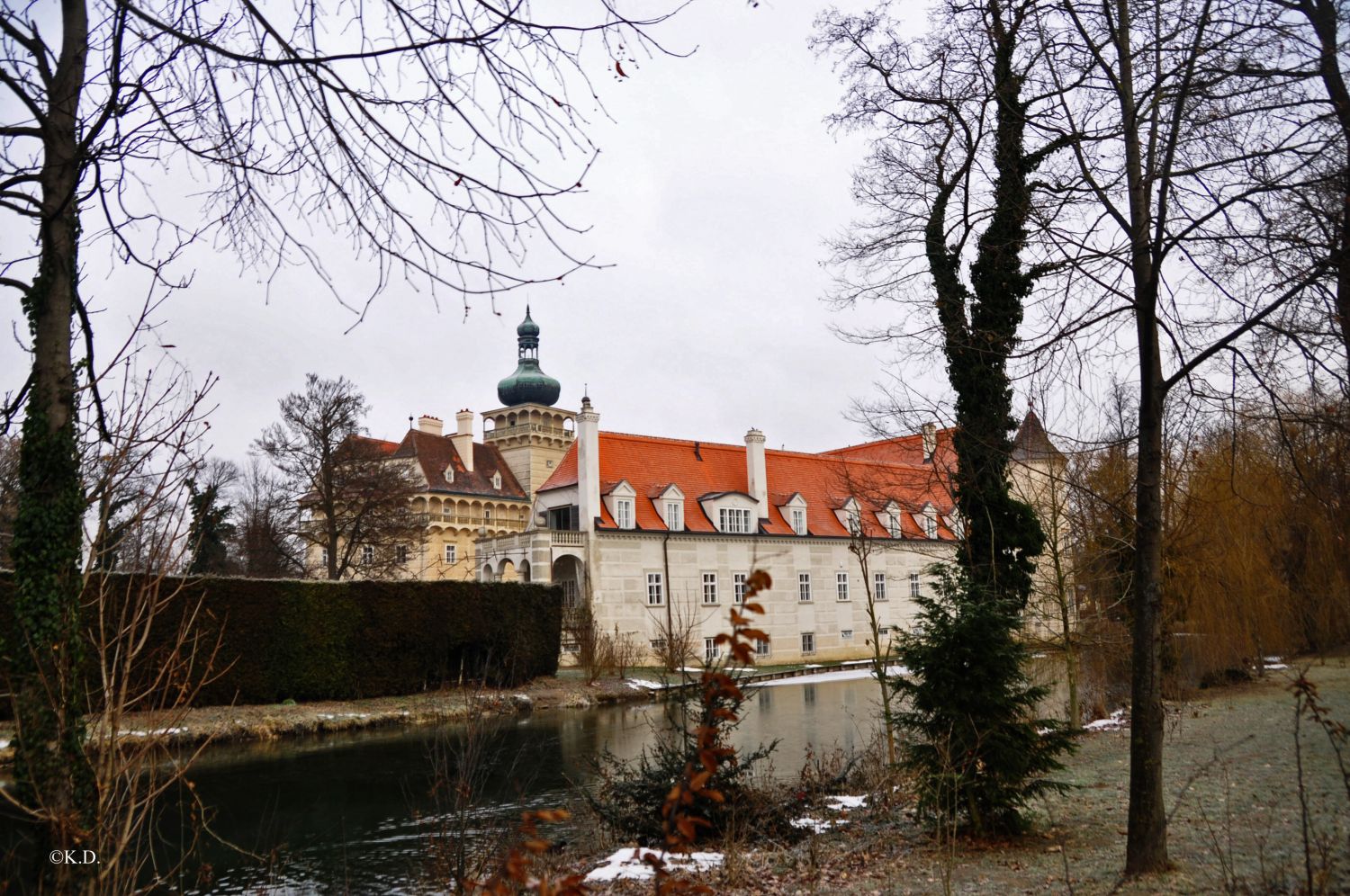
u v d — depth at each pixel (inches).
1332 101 359.6
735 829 536.4
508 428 3718.0
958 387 780.6
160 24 214.8
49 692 280.7
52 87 298.5
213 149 255.1
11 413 325.4
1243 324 367.2
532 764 901.8
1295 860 379.6
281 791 807.7
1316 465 514.0
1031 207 445.1
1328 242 357.1
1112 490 959.0
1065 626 868.6
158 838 641.0
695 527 2267.5
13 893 307.1
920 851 477.7
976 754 466.3
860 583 2519.7
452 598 1539.1
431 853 565.0
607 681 1680.6
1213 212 357.7
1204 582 1073.5
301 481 1925.4
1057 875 399.9
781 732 1079.6
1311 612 1152.8
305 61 225.1
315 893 520.7
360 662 1403.8
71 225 330.0
